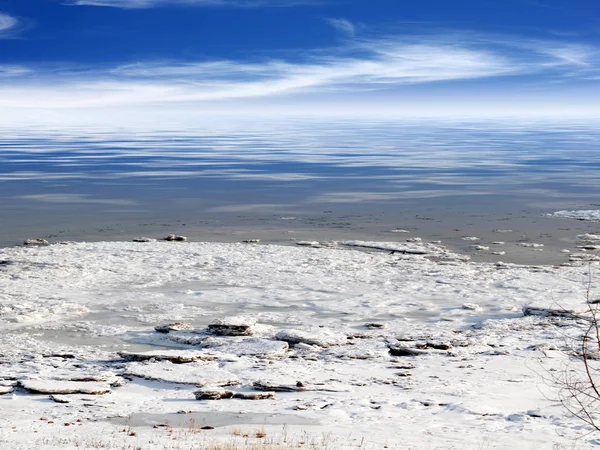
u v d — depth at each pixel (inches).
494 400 927.0
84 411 879.7
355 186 5846.5
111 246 2728.8
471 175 6855.3
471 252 2802.7
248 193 5334.6
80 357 1302.9
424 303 1830.7
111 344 1438.2
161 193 5339.6
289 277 2162.9
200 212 4222.4
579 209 4323.3
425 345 1368.1
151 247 2716.5
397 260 2518.5
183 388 1032.8
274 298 1881.2
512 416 827.4
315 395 964.6
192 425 797.2
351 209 4355.3
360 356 1274.6
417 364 1203.9
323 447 655.8
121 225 3646.7
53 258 2429.9
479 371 1132.5
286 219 3882.9
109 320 1643.7
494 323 1583.4
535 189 5570.9
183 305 1796.3
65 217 3978.8
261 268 2301.9
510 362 1205.7
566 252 2790.4
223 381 1050.7
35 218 3929.6
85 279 2105.1
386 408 879.7
